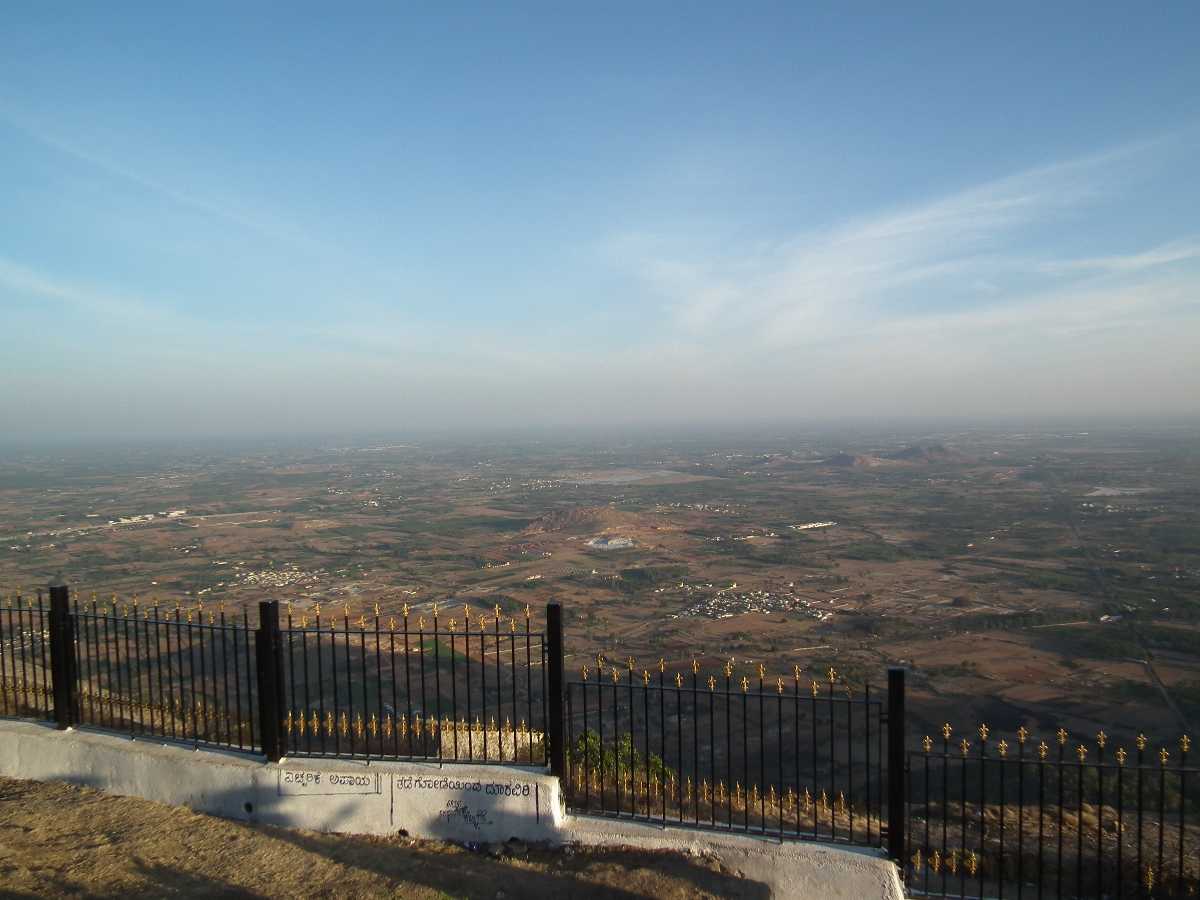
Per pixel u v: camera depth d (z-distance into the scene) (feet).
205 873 22.35
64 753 28.12
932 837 35.17
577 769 30.32
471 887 21.89
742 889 22.16
